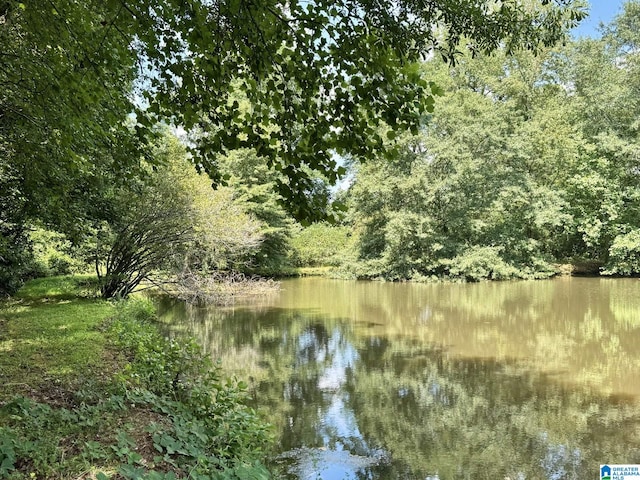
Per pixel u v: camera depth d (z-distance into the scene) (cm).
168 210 1190
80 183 766
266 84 274
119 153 444
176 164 1203
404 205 2228
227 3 234
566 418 597
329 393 691
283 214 2428
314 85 251
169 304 1530
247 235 1644
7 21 395
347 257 2481
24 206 812
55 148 520
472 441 533
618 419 592
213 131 303
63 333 734
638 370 800
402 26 246
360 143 256
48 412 357
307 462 477
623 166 2095
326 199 270
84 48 333
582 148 2183
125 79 409
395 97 244
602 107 2086
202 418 429
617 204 2095
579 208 2220
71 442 319
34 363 546
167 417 399
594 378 756
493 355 905
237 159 2281
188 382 500
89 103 390
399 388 714
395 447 518
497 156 2178
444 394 687
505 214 2273
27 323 820
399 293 1828
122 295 1308
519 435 550
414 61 254
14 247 1170
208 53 258
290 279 2472
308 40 243
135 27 276
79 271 1717
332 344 1001
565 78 2423
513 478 454
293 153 266
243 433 406
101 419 365
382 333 1111
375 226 2409
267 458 483
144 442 337
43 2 325
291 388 714
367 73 245
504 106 2275
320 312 1396
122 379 430
